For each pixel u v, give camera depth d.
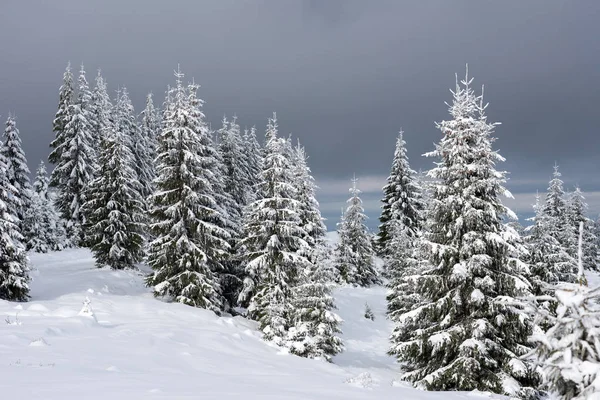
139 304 22.20
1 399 5.99
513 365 13.41
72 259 39.41
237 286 30.25
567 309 4.23
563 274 20.28
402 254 31.69
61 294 24.52
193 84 27.44
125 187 33.16
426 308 15.73
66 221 45.19
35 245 44.00
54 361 9.40
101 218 33.50
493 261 15.06
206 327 18.86
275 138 25.98
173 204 25.19
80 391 6.83
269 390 8.55
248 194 37.84
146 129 51.03
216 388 8.18
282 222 24.66
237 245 26.66
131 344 12.97
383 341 28.59
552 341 4.16
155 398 6.65
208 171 26.39
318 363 16.17
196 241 25.38
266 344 18.70
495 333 14.66
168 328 16.69
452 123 15.97
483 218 15.03
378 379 14.27
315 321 19.83
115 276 30.67
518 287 14.32
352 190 43.78
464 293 15.13
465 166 15.61
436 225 16.48
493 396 12.64
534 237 21.08
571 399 4.07
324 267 20.48
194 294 24.06
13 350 10.14
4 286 21.36
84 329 14.45
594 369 3.80
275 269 24.47
